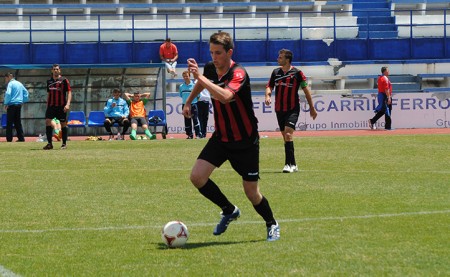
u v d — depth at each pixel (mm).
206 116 67750
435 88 90125
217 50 18031
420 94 80625
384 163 40344
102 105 77375
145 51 91125
